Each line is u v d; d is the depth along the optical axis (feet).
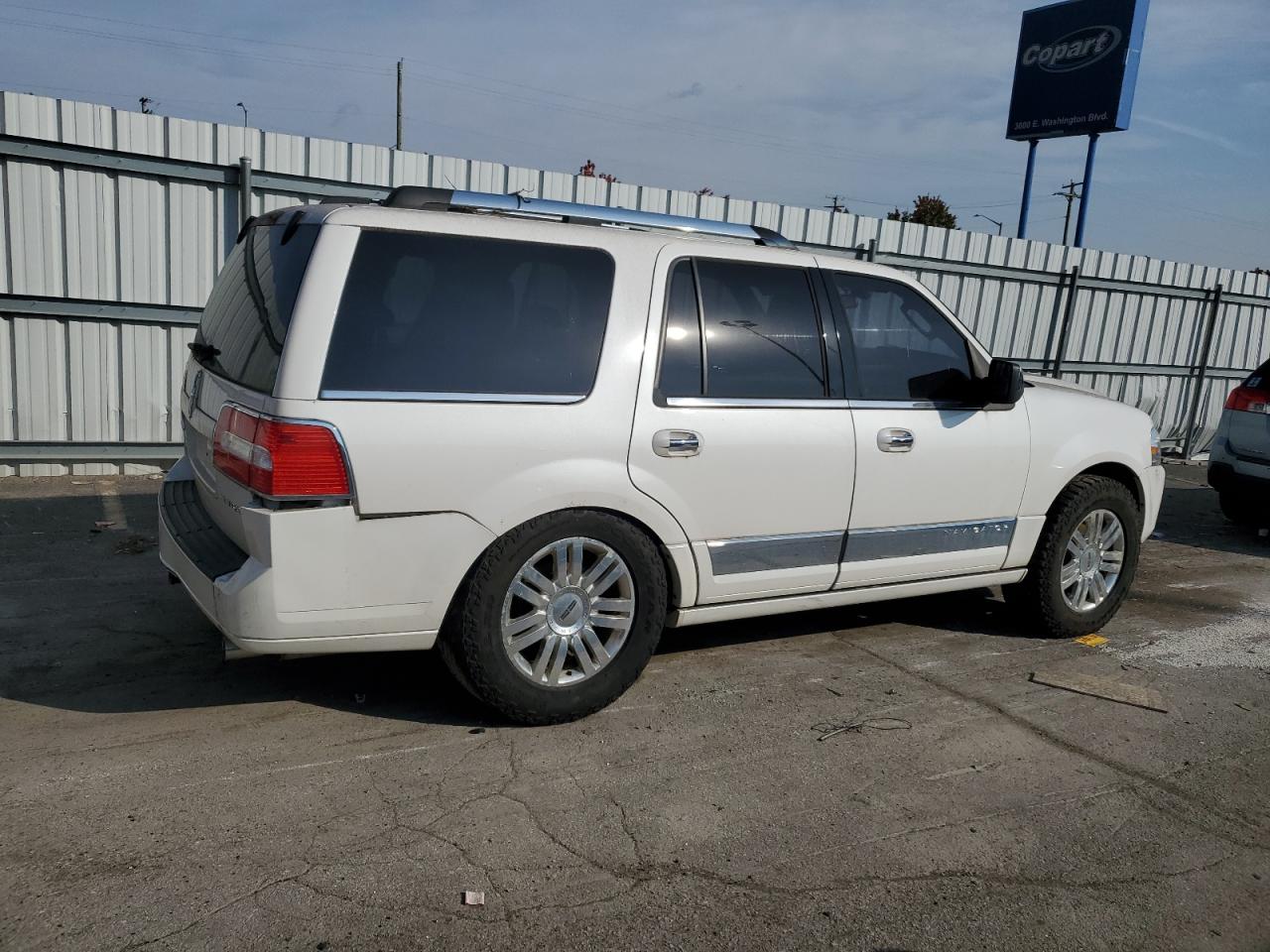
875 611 18.93
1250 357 45.39
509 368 12.07
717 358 13.60
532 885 9.67
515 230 12.47
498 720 13.04
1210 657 17.43
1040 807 11.78
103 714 12.75
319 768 11.62
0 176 23.45
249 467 11.04
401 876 9.65
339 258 11.34
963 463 15.79
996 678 15.75
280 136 25.79
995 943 9.27
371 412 11.17
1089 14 51.08
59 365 24.97
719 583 13.92
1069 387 18.31
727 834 10.77
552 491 12.16
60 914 8.79
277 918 8.92
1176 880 10.47
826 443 14.32
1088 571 17.84
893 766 12.57
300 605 11.13
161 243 25.27
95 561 19.10
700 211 31.48
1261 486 27.58
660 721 13.44
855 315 15.01
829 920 9.44
